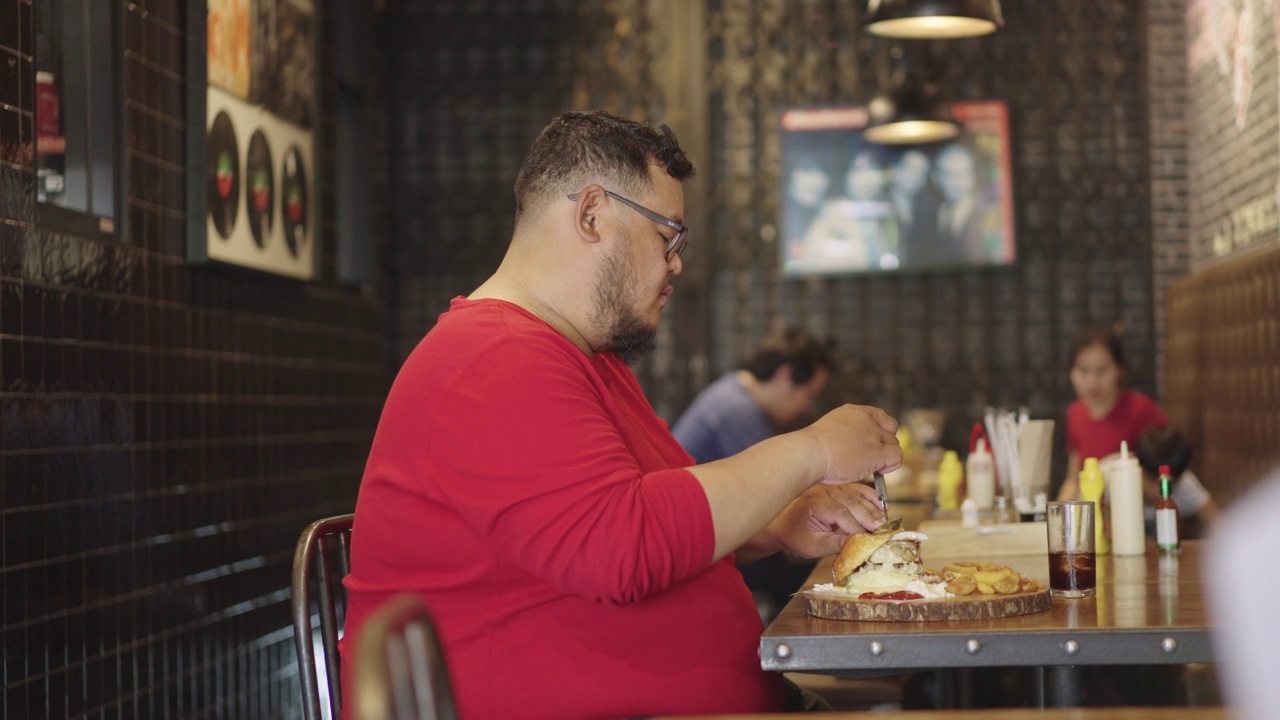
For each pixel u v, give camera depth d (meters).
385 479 1.45
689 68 5.92
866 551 1.58
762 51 5.98
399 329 6.02
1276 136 4.49
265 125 3.72
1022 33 5.86
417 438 1.42
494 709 1.40
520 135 6.02
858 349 5.93
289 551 3.97
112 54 2.88
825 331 5.95
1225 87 5.17
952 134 5.23
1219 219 5.30
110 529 2.79
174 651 3.11
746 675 1.53
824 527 1.80
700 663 1.47
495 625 1.40
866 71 5.94
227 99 3.43
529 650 1.40
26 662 2.41
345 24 4.83
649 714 1.42
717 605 1.51
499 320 1.46
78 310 2.67
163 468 3.07
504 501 1.33
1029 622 1.41
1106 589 1.75
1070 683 1.65
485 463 1.35
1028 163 5.88
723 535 1.38
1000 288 5.88
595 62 6.00
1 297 2.35
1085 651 1.33
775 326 5.96
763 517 1.42
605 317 1.58
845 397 5.91
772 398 4.28
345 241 4.96
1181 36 5.83
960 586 1.52
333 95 4.54
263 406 3.77
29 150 2.46
